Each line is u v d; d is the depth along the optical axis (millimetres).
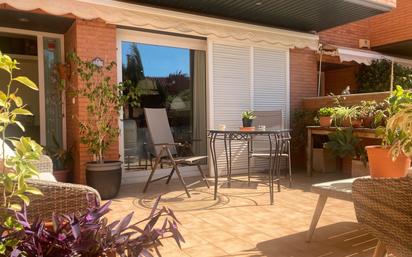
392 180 1656
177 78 6320
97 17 5090
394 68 8539
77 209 1867
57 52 5902
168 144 4809
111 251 1242
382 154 2568
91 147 4781
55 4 4770
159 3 5688
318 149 6738
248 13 6277
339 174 6441
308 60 7527
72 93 5168
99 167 4523
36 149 1489
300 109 7352
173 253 2732
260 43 6746
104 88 4832
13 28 5520
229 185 5324
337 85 9727
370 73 8781
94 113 4848
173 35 6125
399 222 1670
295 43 7176
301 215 3779
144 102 6012
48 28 5582
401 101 2432
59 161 5547
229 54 6430
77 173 5277
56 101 5840
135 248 1250
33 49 5871
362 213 1852
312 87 7570
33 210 1791
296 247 2867
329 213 3844
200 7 5922
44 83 5801
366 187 1775
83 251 1207
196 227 3381
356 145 5637
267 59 6902
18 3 4539
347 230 3277
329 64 8719
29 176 1457
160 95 6168
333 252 2760
